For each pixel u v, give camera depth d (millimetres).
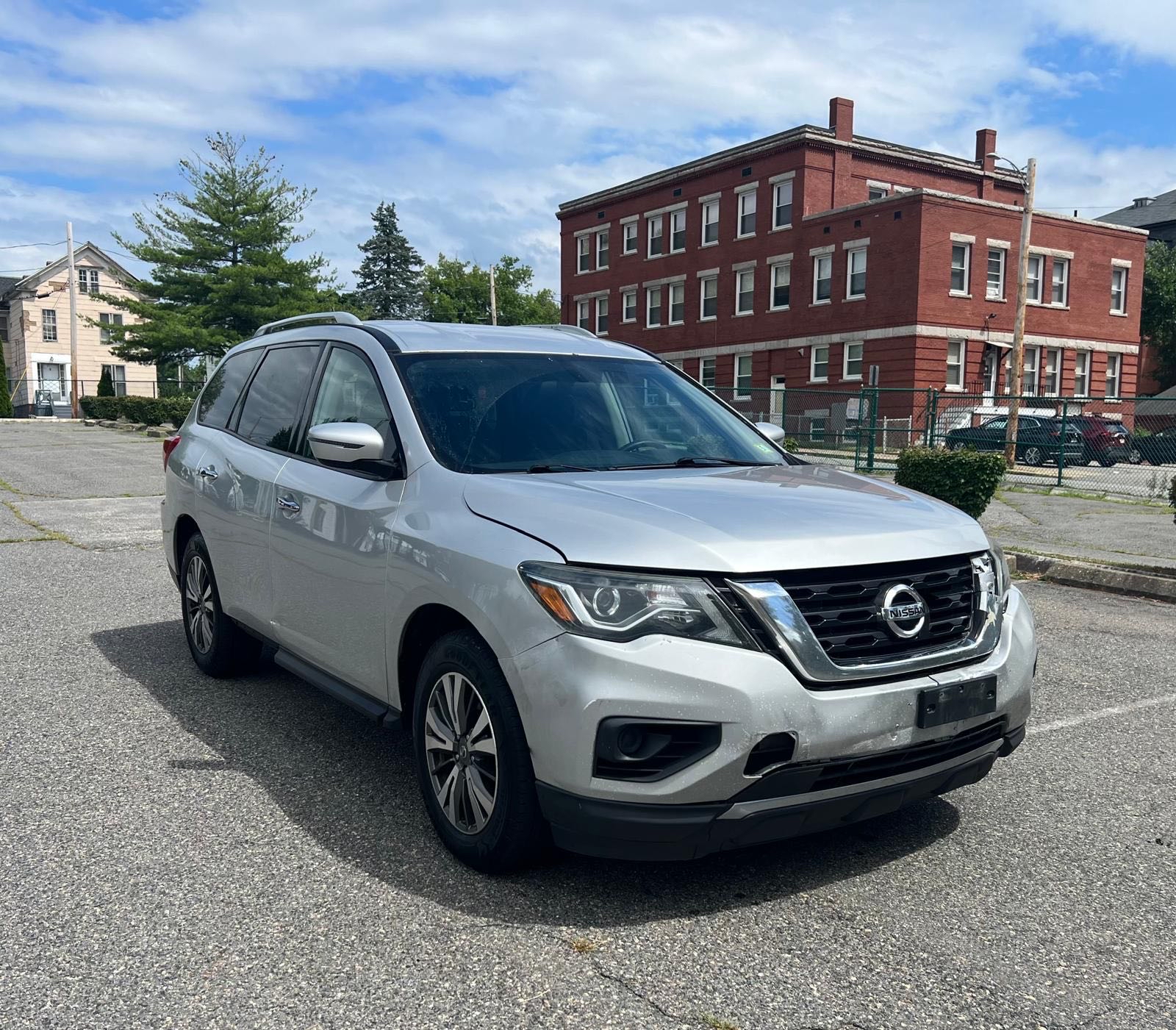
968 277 34125
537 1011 2521
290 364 4871
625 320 46281
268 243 38094
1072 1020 2525
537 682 2891
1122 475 21469
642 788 2805
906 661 3016
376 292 71750
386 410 3922
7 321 60688
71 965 2709
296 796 3875
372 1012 2510
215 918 2957
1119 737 4742
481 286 71375
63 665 5699
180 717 4812
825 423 35594
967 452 12203
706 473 3785
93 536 10609
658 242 44062
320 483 4109
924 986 2662
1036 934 2945
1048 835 3639
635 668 2787
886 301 34000
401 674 3580
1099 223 37406
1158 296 49250
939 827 3701
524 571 2979
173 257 36875
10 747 4391
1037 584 8922
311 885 3162
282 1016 2492
